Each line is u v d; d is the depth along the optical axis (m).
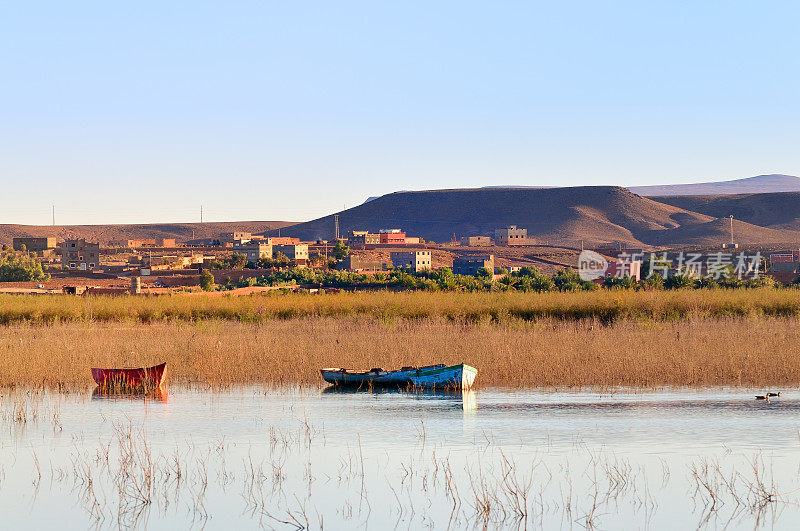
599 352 101.81
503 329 131.62
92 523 49.22
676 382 92.44
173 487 55.72
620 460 61.50
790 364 95.69
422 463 61.16
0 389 91.12
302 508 51.59
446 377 90.38
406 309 159.50
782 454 62.56
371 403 84.12
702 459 61.47
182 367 101.75
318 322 154.38
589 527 48.09
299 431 71.69
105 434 70.56
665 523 48.62
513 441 67.56
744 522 48.81
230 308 169.38
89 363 100.38
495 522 49.09
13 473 58.84
